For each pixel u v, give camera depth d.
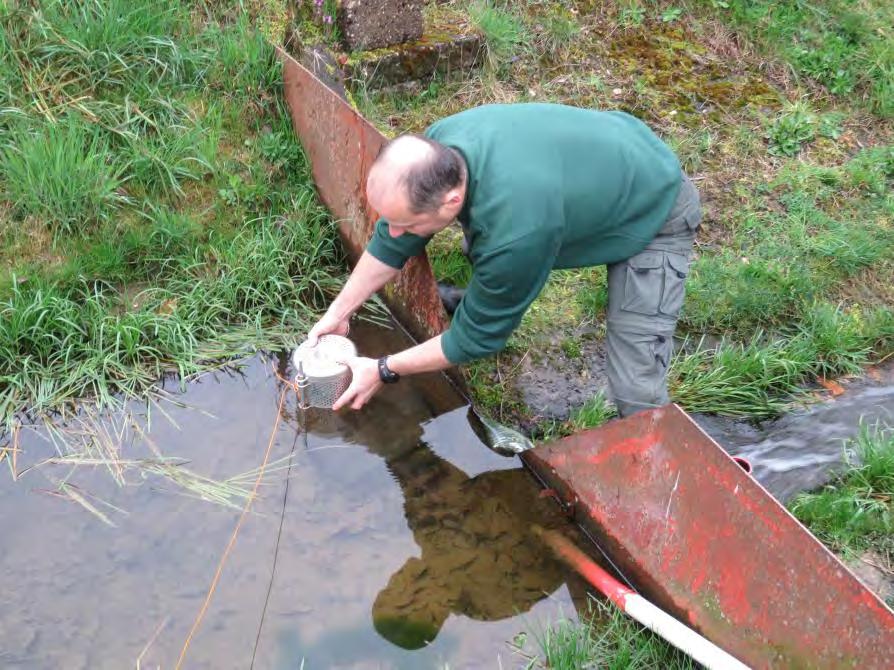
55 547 2.79
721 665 2.26
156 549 2.81
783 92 5.09
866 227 4.30
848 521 2.89
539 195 2.31
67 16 4.13
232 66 4.32
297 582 2.74
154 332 3.54
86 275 3.64
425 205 2.27
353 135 3.63
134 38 4.15
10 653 2.48
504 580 2.78
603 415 3.36
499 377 3.53
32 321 3.40
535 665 2.52
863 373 3.68
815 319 3.78
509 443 3.21
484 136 2.36
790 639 2.20
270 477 3.09
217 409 3.35
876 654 1.99
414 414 3.38
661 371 2.85
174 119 4.12
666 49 5.23
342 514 2.98
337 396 3.09
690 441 2.45
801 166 4.61
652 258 2.71
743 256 4.12
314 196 4.15
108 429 3.23
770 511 2.23
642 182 2.58
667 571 2.57
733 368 3.55
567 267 2.71
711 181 4.51
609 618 2.64
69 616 2.59
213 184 4.05
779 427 3.39
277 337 3.67
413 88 4.74
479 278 2.42
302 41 4.56
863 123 4.97
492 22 4.91
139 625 2.59
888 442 3.11
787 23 5.39
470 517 2.99
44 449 3.13
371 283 2.98
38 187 3.66
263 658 2.52
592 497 2.85
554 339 3.70
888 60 5.16
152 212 3.89
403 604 2.69
